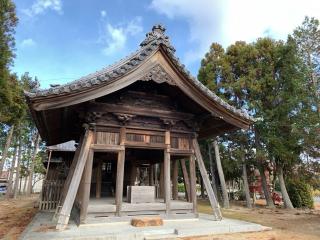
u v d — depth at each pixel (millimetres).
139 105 10383
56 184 15820
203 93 9984
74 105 9070
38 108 8055
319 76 18094
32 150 42219
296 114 19172
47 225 9039
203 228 8773
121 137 9711
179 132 10812
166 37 10078
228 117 10500
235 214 17062
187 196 11320
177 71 9727
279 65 21969
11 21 18938
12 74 23812
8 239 8758
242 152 22688
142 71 9344
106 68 11500
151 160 15562
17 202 25516
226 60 23906
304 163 20344
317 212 19000
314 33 18875
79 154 9773
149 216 9547
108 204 9570
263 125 21219
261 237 8602
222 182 23109
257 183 32219
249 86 21688
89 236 7301
